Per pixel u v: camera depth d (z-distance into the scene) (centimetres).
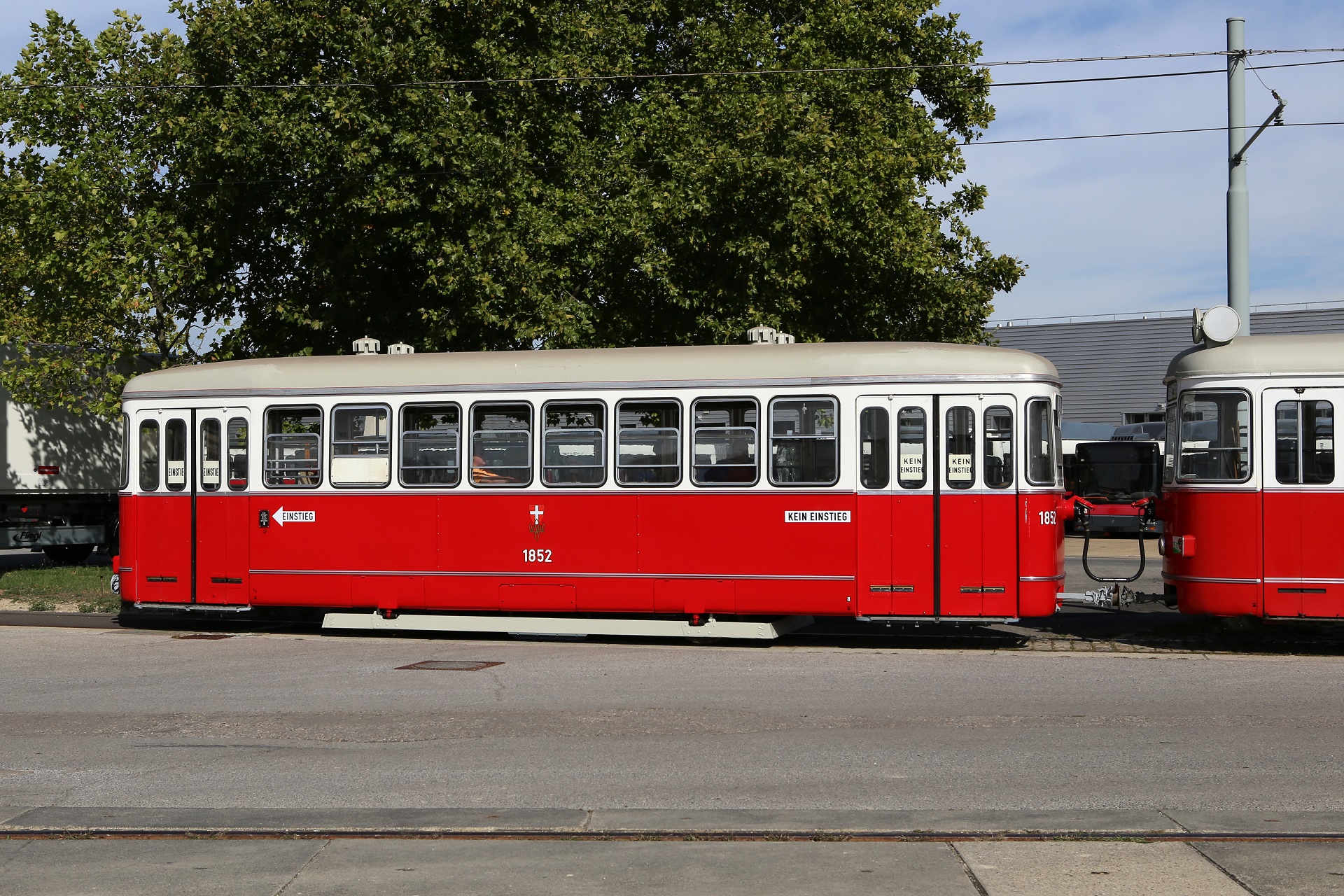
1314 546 1345
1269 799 723
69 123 2153
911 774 793
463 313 2100
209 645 1464
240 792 754
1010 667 1251
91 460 2497
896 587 1392
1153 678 1179
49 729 955
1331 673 1209
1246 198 1786
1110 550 3164
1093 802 719
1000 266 2616
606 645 1453
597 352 1497
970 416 1391
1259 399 1370
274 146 2075
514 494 1493
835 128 2411
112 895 564
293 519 1559
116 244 2139
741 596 1427
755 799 730
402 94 2045
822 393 1419
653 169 2245
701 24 2538
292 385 1572
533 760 836
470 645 1458
